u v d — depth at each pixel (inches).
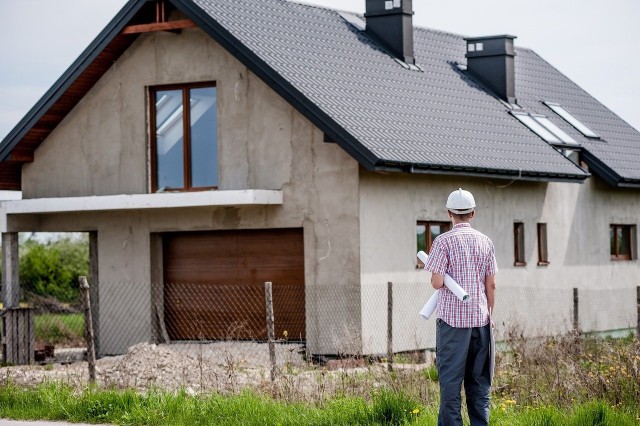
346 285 757.9
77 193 873.5
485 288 378.9
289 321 788.6
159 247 845.8
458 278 373.7
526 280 936.3
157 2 809.5
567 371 511.8
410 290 801.6
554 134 1016.9
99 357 866.1
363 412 433.1
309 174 772.6
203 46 815.7
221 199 765.9
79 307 1290.6
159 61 835.4
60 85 852.0
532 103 1099.3
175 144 836.6
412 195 808.3
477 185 881.5
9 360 813.9
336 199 762.8
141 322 844.0
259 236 803.4
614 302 1058.1
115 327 856.9
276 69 761.0
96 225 866.1
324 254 766.5
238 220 801.6
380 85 876.6
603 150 1058.7
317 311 767.7
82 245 1523.1
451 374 371.6
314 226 770.2
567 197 1000.2
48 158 888.3
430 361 720.3
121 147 855.1
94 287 899.4
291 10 924.6
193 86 829.2
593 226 1035.3
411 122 837.8
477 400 377.7
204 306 826.8
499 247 903.7
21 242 1630.2
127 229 851.4
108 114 860.6
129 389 502.3
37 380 591.2
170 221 829.8
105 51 839.1
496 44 1056.8
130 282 850.1
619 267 1069.8
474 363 375.6
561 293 979.9
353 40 943.0
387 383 502.6
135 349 647.8
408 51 976.9
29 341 824.3
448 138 845.8
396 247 790.5
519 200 932.6
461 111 937.5
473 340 373.1
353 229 755.4
